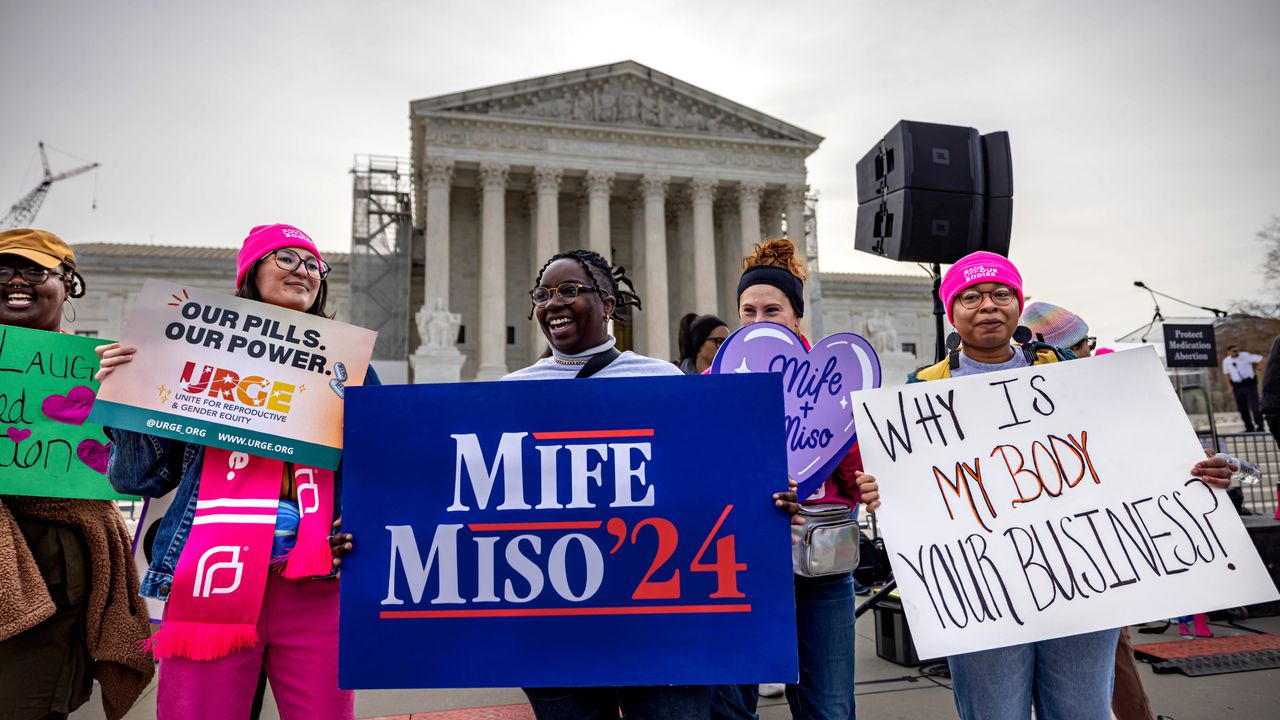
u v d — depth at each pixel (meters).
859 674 4.56
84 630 2.73
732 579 2.16
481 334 34.25
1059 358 2.66
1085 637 2.34
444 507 2.23
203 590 2.18
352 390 2.29
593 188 36.53
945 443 2.49
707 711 2.23
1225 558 2.29
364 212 42.72
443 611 2.18
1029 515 2.41
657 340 36.03
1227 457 2.35
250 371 2.40
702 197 38.25
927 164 4.70
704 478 2.21
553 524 2.21
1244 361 13.74
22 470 2.63
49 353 2.74
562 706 2.22
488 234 34.91
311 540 2.31
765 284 3.16
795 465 2.78
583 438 2.24
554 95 37.12
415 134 37.06
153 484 2.43
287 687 2.32
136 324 2.33
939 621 2.32
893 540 2.42
